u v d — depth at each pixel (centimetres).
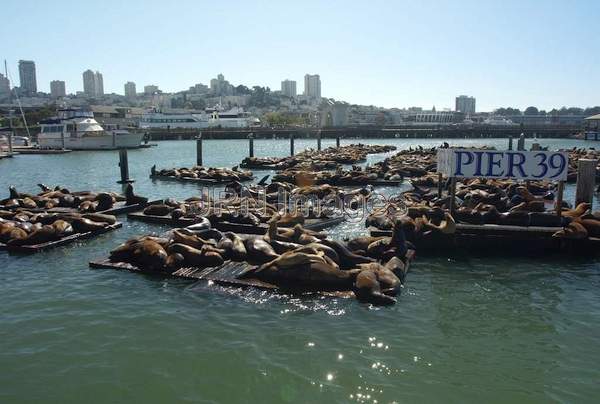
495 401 757
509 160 1652
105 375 828
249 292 1166
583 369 848
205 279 1239
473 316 1059
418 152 5309
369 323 1015
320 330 982
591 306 1120
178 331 980
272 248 1377
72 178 3969
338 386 792
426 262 1452
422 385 797
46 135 7006
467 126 12369
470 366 855
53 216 1805
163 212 2064
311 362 862
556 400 761
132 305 1108
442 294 1187
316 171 3906
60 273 1335
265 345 921
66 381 812
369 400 757
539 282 1280
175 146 8512
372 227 1703
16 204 2194
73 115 7219
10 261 1451
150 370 841
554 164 1627
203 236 1501
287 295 1148
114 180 3809
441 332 980
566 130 10481
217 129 10925
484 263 1443
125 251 1403
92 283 1249
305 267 1199
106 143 7150
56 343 937
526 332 985
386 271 1213
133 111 14950
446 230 1540
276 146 9181
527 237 1547
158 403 754
